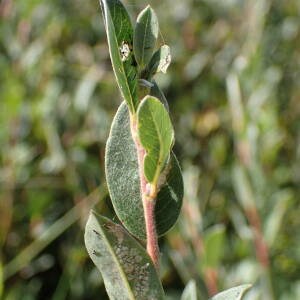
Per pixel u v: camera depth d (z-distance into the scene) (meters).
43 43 0.68
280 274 0.51
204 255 0.43
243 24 0.77
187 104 0.70
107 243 0.18
